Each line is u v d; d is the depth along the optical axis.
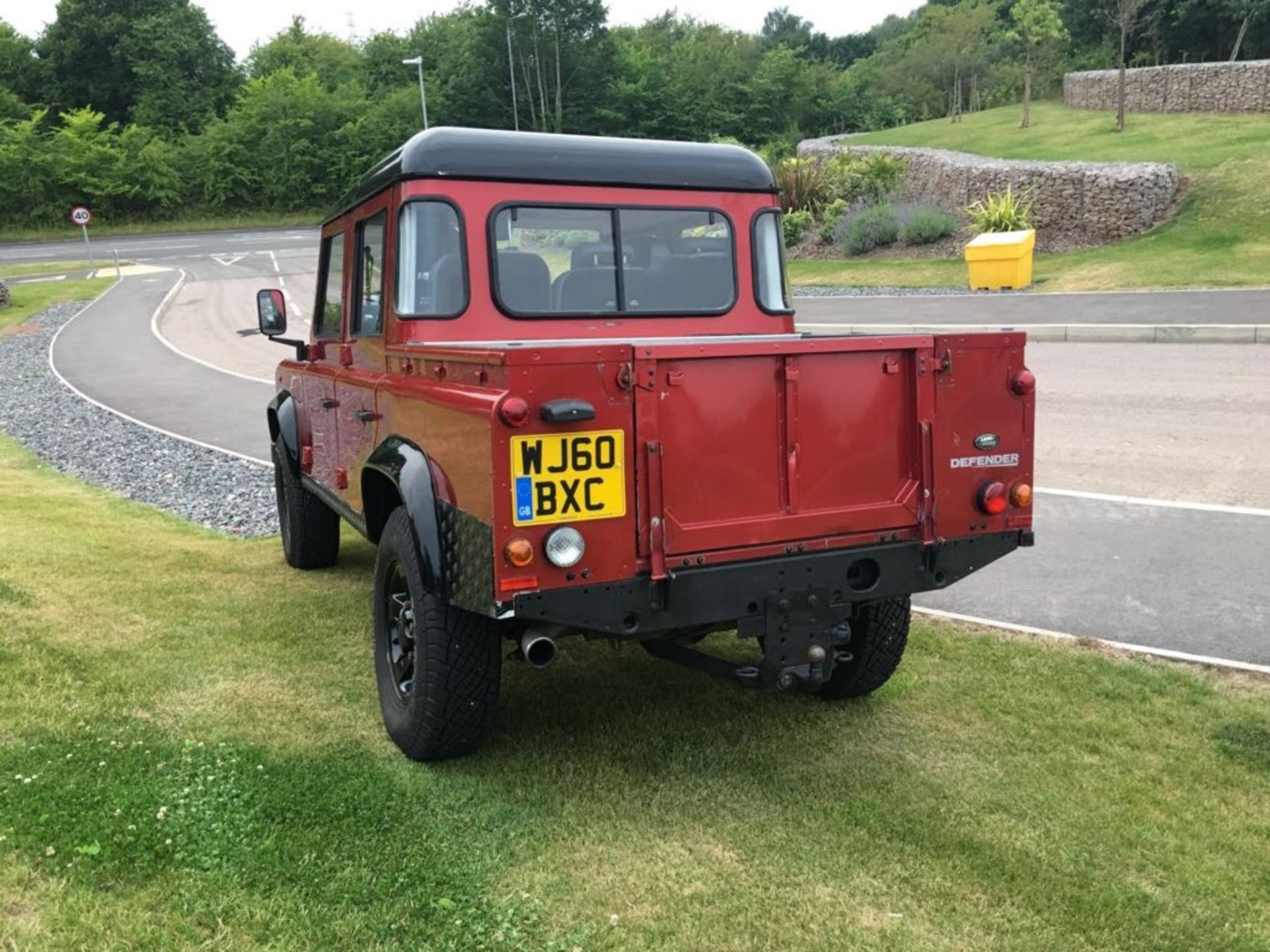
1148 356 12.95
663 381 3.15
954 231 25.97
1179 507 7.19
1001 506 3.70
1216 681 4.53
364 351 4.70
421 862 3.11
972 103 49.91
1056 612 5.51
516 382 2.96
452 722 3.63
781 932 2.81
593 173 4.45
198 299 30.19
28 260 42.53
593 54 64.00
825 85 71.62
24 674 4.36
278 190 57.84
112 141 57.34
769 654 3.42
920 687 4.54
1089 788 3.61
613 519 3.13
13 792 3.34
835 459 3.46
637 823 3.38
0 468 11.18
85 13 67.56
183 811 3.30
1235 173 23.77
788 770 3.77
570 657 5.00
